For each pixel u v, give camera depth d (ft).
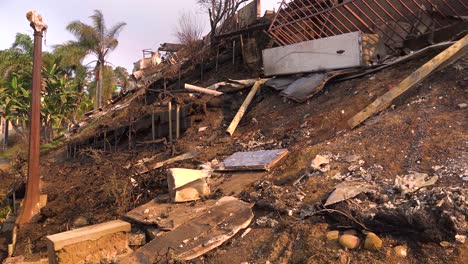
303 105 28.81
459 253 12.08
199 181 21.38
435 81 22.43
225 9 51.42
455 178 15.17
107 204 25.91
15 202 38.24
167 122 37.37
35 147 29.99
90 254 17.60
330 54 29.55
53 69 94.27
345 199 15.71
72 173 42.04
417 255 12.67
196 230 17.46
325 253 13.82
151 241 17.65
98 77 104.22
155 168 28.04
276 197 18.03
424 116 20.04
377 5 31.30
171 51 74.59
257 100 33.81
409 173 16.61
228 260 15.46
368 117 22.44
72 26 101.86
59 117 93.61
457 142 17.22
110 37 104.58
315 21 37.83
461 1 29.43
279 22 38.65
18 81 96.84
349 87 27.45
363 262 13.08
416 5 29.50
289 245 14.92
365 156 18.90
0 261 26.68
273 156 22.97
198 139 32.68
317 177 18.71
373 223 14.06
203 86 45.11
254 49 41.52
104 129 48.88
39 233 25.68
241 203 18.62
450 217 12.77
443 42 25.22
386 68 26.76
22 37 104.99
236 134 30.25
